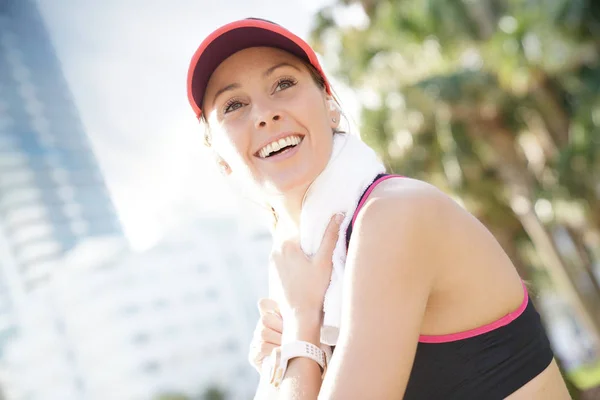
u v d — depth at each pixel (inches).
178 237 4288.9
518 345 62.4
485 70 716.0
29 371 4079.7
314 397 67.0
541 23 621.6
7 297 5324.8
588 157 661.9
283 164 70.7
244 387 4099.4
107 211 6220.5
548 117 724.7
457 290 60.5
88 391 4001.0
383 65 799.1
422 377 60.9
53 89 6505.9
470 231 61.7
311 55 73.3
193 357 4104.3
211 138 80.1
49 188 5930.1
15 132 6053.2
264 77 72.2
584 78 653.9
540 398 62.4
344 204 69.3
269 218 84.3
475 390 60.7
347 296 57.9
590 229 800.3
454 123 737.0
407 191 59.9
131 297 4072.3
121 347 3991.1
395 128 763.4
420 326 58.4
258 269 4303.6
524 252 937.5
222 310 4197.8
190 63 73.9
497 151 757.3
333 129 77.9
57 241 5728.3
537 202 788.0
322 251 70.9
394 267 56.8
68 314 4047.7
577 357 1512.1
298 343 68.7
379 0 773.3
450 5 708.7
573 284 881.5
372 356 55.3
